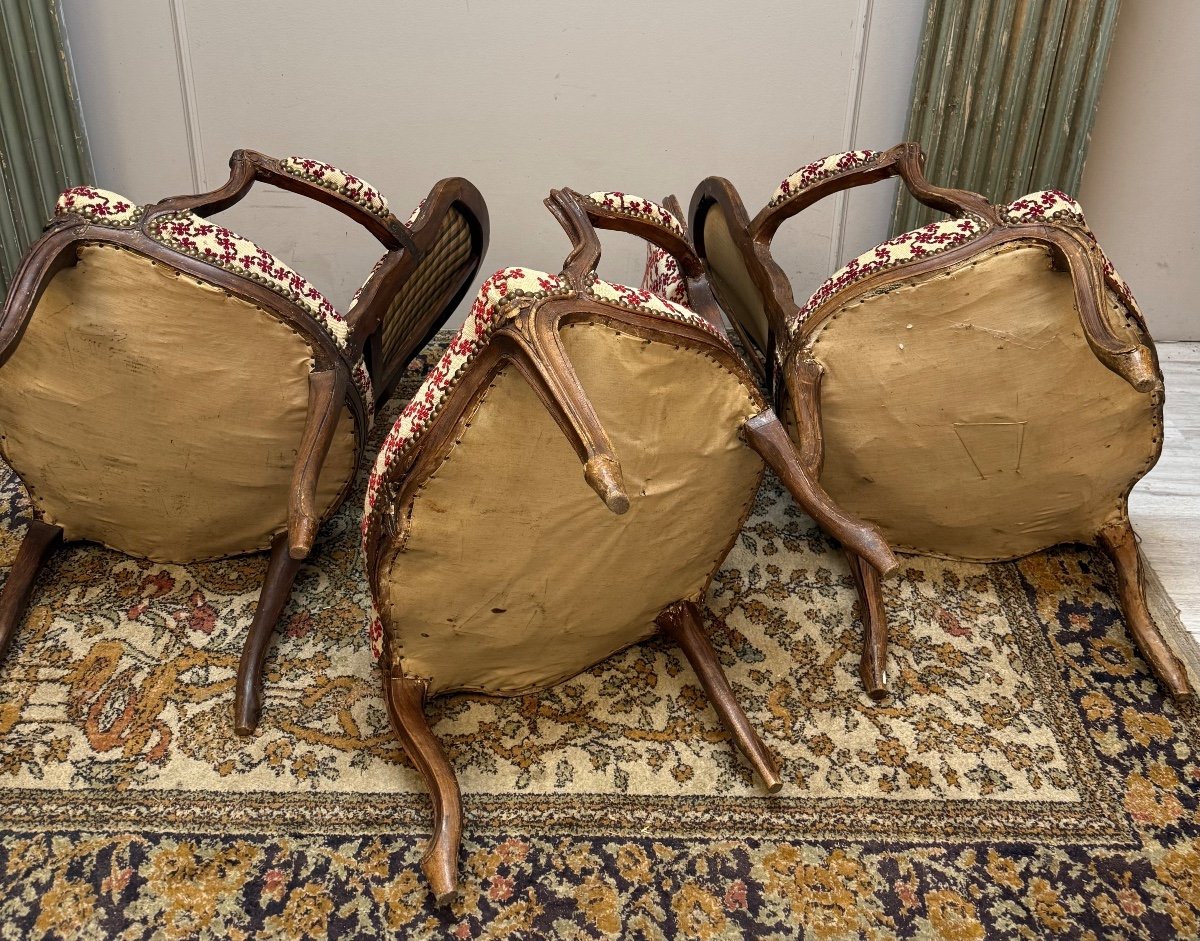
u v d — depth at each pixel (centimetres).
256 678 156
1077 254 142
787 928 129
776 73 227
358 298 168
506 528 129
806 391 159
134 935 126
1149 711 157
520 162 238
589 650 153
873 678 158
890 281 153
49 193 221
